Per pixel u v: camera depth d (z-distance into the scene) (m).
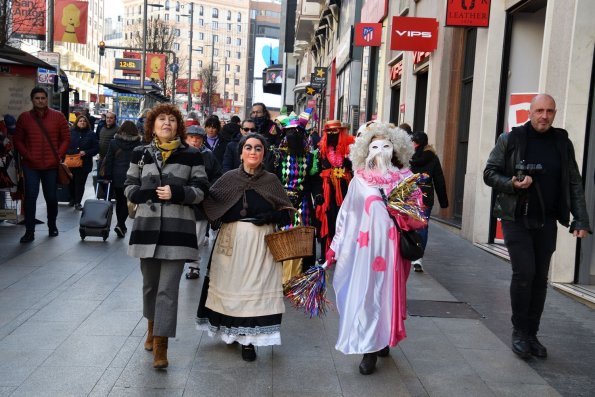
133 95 28.89
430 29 13.77
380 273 4.62
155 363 4.57
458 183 13.07
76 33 21.05
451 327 5.89
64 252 8.56
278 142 8.93
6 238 9.45
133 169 4.71
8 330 5.30
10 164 9.84
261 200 4.88
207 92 80.19
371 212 4.65
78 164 12.51
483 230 10.27
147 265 4.75
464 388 4.48
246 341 4.78
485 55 10.48
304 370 4.71
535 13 9.98
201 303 5.11
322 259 7.85
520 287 5.05
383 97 20.89
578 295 6.91
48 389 4.17
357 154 4.89
